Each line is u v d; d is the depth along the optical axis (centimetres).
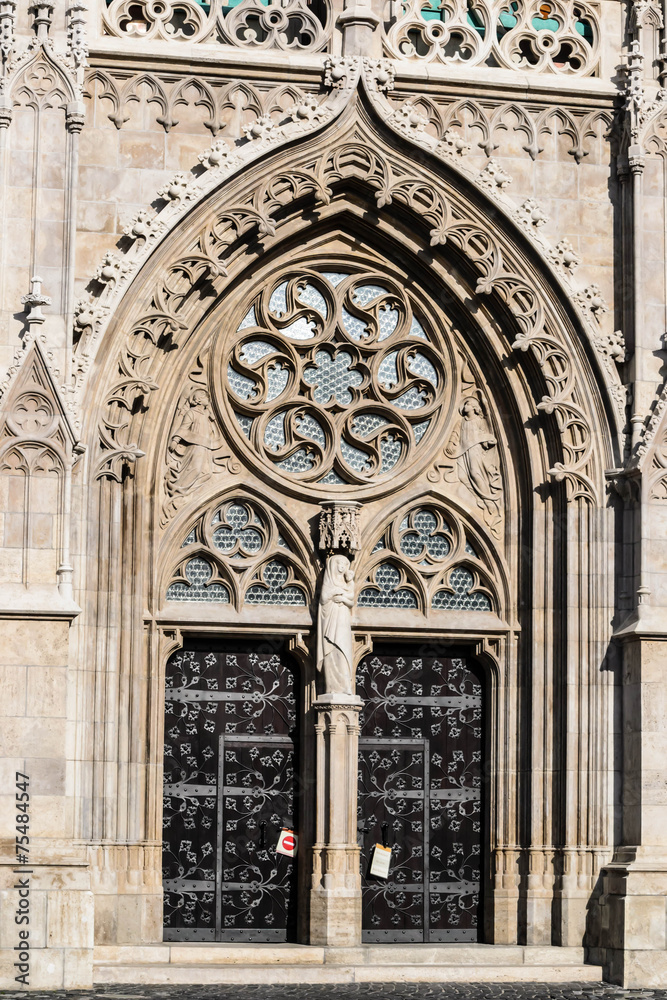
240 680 3869
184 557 3828
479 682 3975
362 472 3928
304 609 3866
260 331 3891
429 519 3969
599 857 3772
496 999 3338
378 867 3847
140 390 3681
